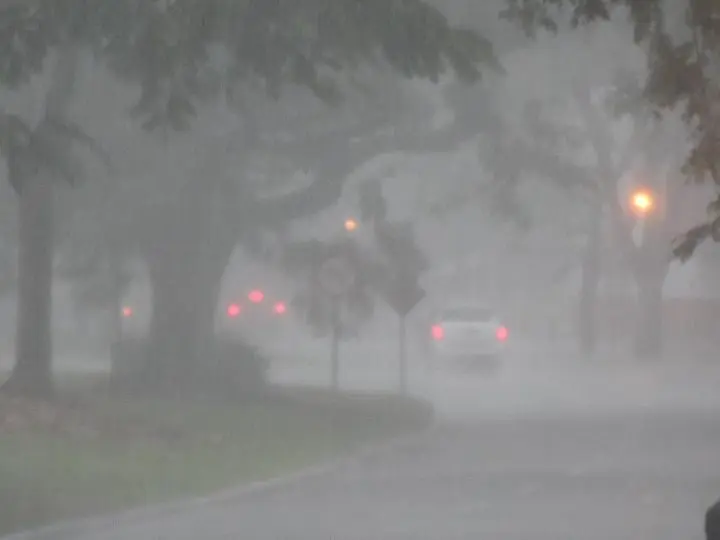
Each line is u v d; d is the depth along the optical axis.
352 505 35.25
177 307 62.94
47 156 41.12
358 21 35.31
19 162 40.62
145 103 36.81
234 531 31.09
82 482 37.19
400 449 49.66
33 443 43.78
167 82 37.19
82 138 43.16
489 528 30.81
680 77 29.14
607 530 30.41
